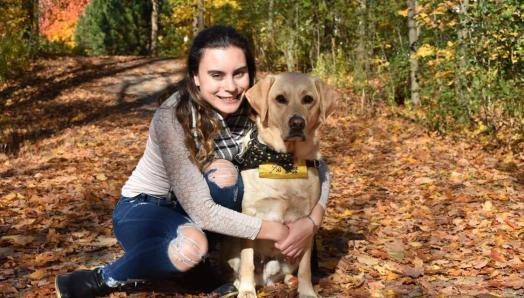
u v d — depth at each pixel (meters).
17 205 5.51
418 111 9.59
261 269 3.28
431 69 9.16
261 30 15.18
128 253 2.92
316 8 13.48
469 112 8.10
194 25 18.44
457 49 7.96
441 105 8.44
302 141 3.03
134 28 24.47
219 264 3.50
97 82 14.52
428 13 8.62
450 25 8.09
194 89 2.96
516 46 7.34
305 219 3.07
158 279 2.96
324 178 3.28
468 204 5.18
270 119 3.05
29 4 19.33
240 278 3.13
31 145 8.82
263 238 2.90
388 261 3.86
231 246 3.24
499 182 5.88
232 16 17.02
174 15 21.08
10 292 3.33
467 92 8.08
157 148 3.01
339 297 3.25
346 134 8.98
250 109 3.21
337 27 13.77
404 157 7.29
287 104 3.03
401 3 11.46
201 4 17.55
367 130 9.08
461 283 3.44
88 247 4.21
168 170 2.88
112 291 3.18
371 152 7.77
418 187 5.91
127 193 3.12
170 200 3.10
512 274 3.50
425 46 8.63
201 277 3.31
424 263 3.81
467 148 7.53
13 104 12.42
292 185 3.02
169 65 16.86
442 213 4.97
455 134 8.18
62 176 6.79
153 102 12.70
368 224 4.76
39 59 16.89
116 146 8.63
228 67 2.92
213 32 2.98
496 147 7.40
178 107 2.92
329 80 12.53
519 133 7.46
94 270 3.02
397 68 10.47
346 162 7.34
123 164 7.42
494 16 7.43
